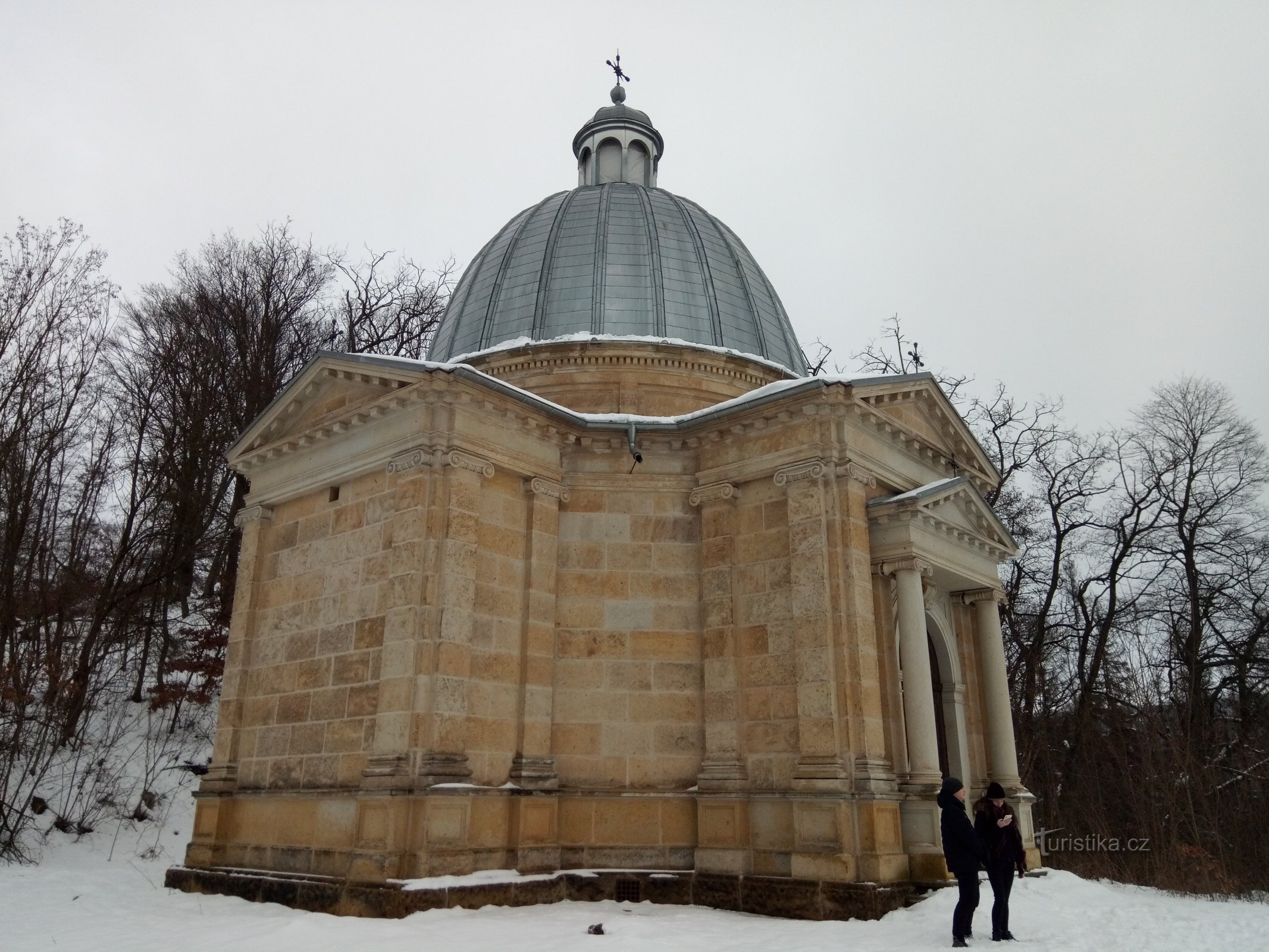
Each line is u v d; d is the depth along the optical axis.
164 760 26.30
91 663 26.69
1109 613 34.41
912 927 13.34
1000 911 12.23
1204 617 33.66
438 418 16.92
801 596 16.44
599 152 30.55
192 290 37.28
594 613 18.06
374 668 16.67
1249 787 26.39
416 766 15.09
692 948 11.81
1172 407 35.62
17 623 26.91
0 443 25.75
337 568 18.16
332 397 19.14
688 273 24.64
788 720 16.33
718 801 16.44
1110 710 31.33
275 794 17.66
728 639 17.36
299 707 18.02
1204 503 34.56
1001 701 20.31
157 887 18.61
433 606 15.88
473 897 14.67
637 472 18.89
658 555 18.42
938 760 16.58
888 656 17.17
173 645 30.31
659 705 17.59
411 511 16.44
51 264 28.06
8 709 23.38
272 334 35.84
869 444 17.89
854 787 15.23
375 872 14.49
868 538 17.30
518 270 25.17
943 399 19.91
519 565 17.67
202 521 31.33
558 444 18.80
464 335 24.88
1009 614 34.84
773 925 13.89
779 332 25.77
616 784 17.17
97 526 35.41
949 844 11.96
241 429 32.97
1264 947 11.95
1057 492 35.91
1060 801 31.58
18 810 22.00
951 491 18.30
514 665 17.12
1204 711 31.00
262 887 16.56
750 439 18.12
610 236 24.91
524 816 16.09
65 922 14.55
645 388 22.31
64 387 28.33
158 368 33.91
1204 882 20.53
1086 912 14.30
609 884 16.33
